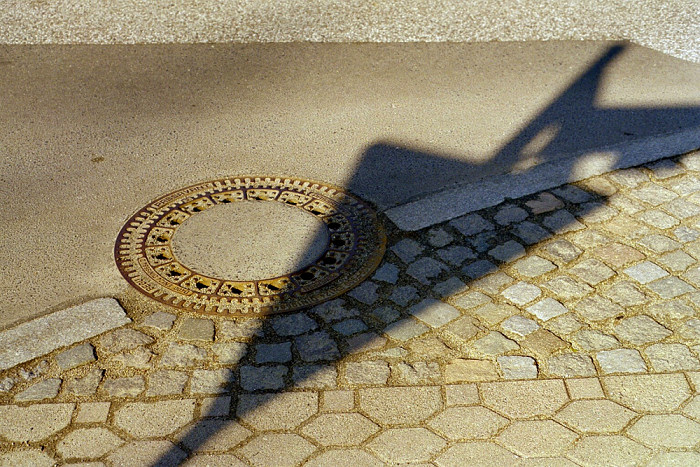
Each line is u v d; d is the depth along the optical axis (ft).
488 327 12.59
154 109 20.13
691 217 15.56
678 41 24.66
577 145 18.38
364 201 16.14
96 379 11.49
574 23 26.07
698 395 11.13
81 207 15.92
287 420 10.77
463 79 21.95
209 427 10.66
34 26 25.23
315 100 20.66
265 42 24.26
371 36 24.77
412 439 10.46
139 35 24.64
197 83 21.59
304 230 15.07
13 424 10.69
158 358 11.91
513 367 11.73
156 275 13.79
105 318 12.73
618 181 16.84
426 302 13.16
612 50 23.97
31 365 11.76
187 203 15.99
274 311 12.89
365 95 20.95
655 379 11.44
